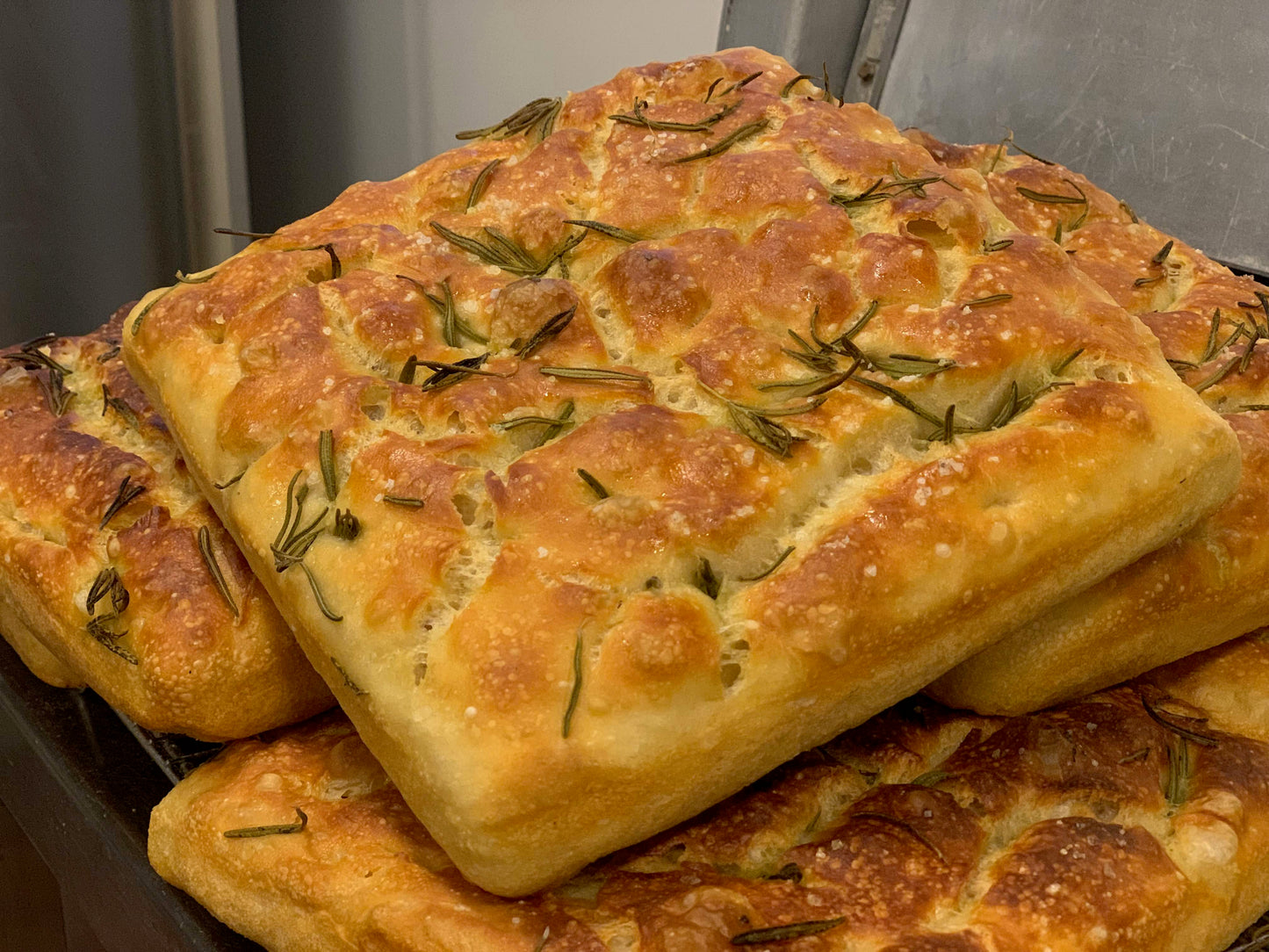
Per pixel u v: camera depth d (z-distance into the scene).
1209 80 0.71
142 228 1.26
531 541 0.38
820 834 0.41
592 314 0.45
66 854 0.48
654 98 0.53
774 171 0.48
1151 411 0.42
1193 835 0.40
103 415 0.53
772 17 0.91
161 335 0.47
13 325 1.18
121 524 0.48
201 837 0.42
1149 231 0.58
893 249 0.45
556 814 0.35
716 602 0.38
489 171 0.51
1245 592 0.45
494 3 1.25
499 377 0.42
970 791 0.42
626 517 0.38
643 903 0.37
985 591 0.39
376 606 0.38
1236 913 0.40
